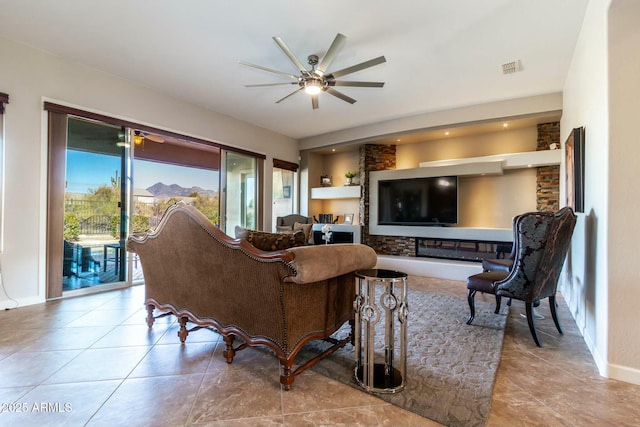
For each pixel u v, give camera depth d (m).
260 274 1.74
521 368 1.97
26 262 3.15
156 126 4.29
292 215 6.27
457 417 1.46
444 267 4.82
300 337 1.79
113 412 1.48
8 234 3.04
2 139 2.99
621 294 1.85
